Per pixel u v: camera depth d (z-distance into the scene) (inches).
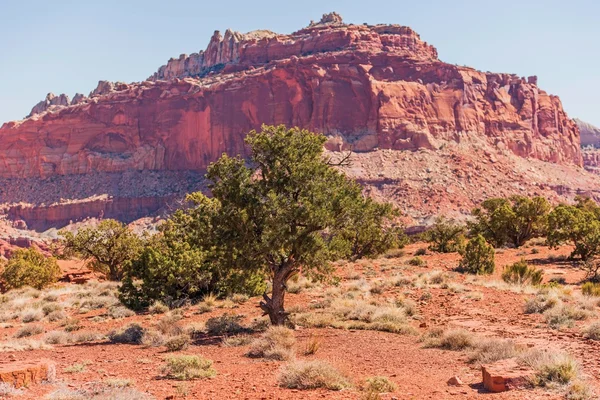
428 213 6156.5
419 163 7209.6
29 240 6535.4
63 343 669.3
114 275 1668.3
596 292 858.8
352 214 695.1
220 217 673.0
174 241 1075.3
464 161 7327.8
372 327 666.2
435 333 587.2
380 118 7637.8
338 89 7864.2
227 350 558.3
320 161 712.4
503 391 336.5
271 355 500.1
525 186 7273.6
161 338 620.4
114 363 496.1
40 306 1087.0
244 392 362.9
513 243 1973.4
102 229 1664.6
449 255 1676.9
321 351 525.0
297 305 834.2
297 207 650.2
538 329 604.4
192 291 1024.2
